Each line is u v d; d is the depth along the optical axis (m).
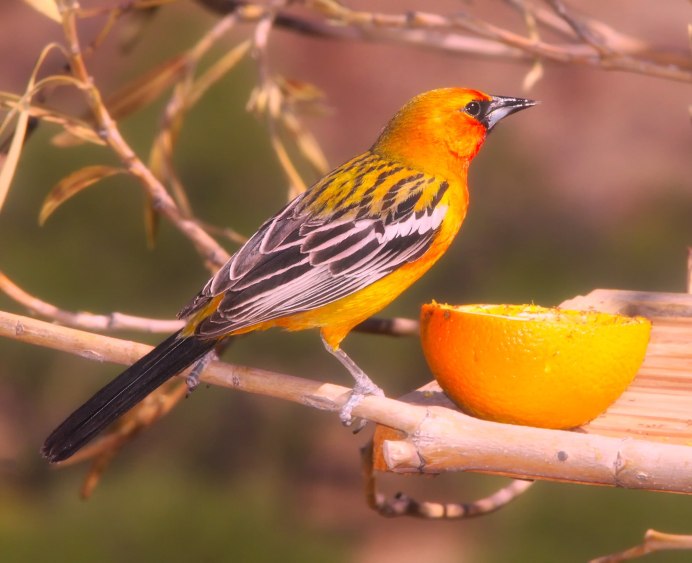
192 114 13.67
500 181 14.77
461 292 14.63
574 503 12.88
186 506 12.97
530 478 4.14
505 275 14.50
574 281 14.41
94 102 5.91
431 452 4.09
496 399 4.52
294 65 14.84
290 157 13.12
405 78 15.03
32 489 13.91
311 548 13.12
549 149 14.87
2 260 13.76
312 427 15.27
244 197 13.93
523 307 5.14
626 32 14.20
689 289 7.39
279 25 8.45
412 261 5.45
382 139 6.04
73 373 14.52
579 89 14.91
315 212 5.38
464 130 5.86
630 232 14.48
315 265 5.17
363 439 15.41
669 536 4.76
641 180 14.65
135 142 13.16
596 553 12.13
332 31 8.45
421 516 6.15
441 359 4.65
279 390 4.53
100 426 4.62
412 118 5.89
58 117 5.92
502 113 5.95
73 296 13.73
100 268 13.98
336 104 15.02
